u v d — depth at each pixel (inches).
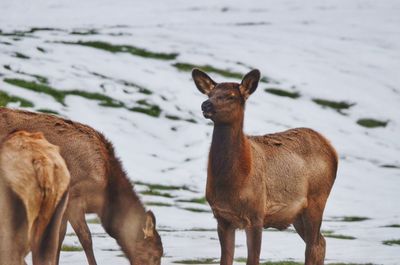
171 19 5054.1
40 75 3149.6
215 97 903.1
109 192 1000.2
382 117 3336.6
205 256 1301.7
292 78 3634.4
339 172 2667.3
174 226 1791.3
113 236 1006.4
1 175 646.5
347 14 5128.0
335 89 3570.4
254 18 5054.1
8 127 994.1
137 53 3757.4
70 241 1432.1
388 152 2994.6
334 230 1750.7
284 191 968.3
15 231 642.8
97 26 4596.5
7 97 2871.6
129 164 2546.8
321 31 4601.4
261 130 3051.2
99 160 1000.9
